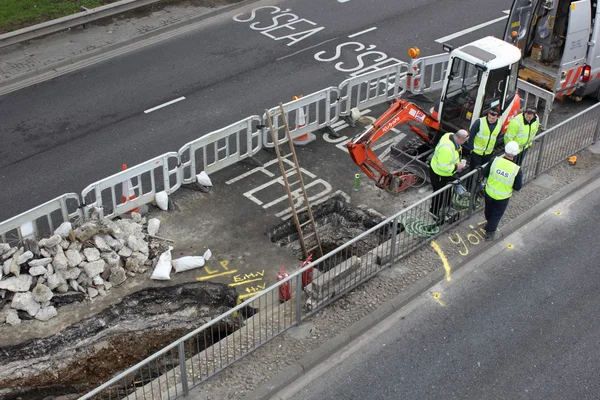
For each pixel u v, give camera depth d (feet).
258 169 55.47
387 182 51.65
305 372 37.58
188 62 73.92
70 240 43.70
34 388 38.68
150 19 82.02
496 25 81.41
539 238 47.96
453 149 45.52
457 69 52.34
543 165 53.36
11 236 47.96
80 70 72.02
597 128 56.75
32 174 55.72
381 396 36.29
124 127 62.28
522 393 36.47
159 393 35.42
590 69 62.28
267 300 42.65
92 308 41.81
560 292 43.29
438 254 45.65
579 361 38.34
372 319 40.45
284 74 71.31
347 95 60.75
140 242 45.93
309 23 82.38
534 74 64.13
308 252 47.26
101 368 40.01
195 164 55.52
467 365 38.17
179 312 43.11
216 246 47.39
